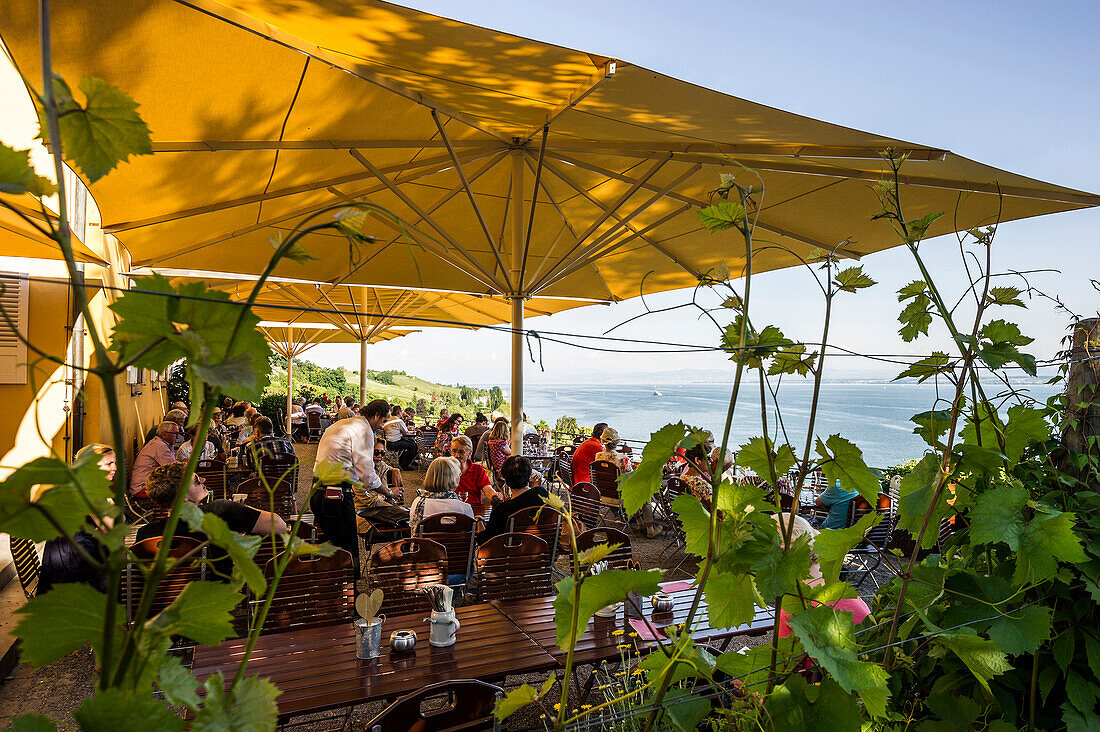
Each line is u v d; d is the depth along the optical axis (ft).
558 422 50.34
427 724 8.03
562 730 3.82
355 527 18.75
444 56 12.39
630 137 18.29
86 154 2.13
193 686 2.12
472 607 12.92
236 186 18.81
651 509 25.81
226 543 2.06
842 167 18.24
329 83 14.11
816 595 4.54
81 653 14.40
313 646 10.93
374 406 20.11
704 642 10.45
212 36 11.23
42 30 1.79
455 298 44.62
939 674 6.15
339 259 27.35
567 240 29.14
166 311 2.00
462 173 18.65
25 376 24.22
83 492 1.77
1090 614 5.71
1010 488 5.31
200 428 2.05
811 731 4.00
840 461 4.17
